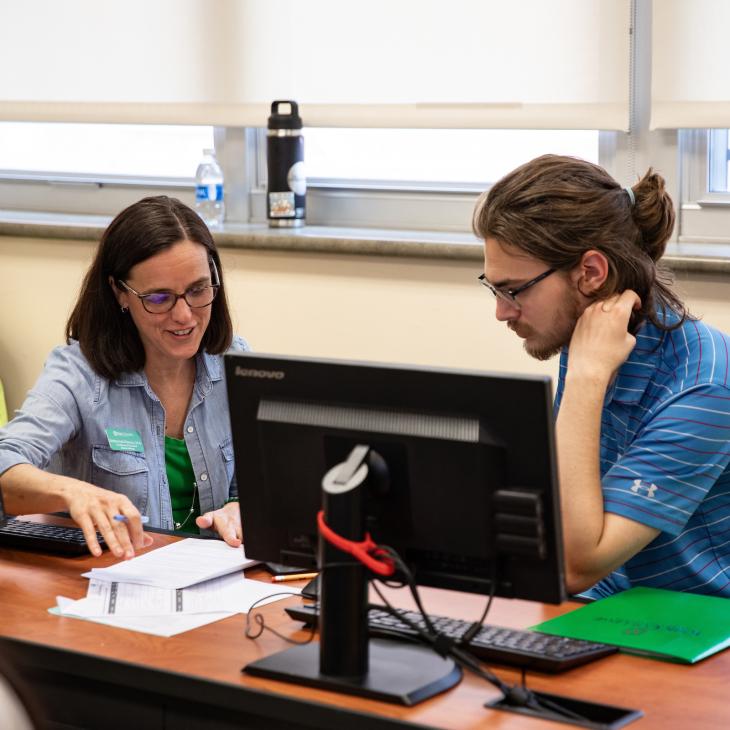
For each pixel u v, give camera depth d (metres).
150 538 2.01
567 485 1.71
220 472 2.40
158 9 3.43
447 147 3.25
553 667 1.46
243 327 3.37
